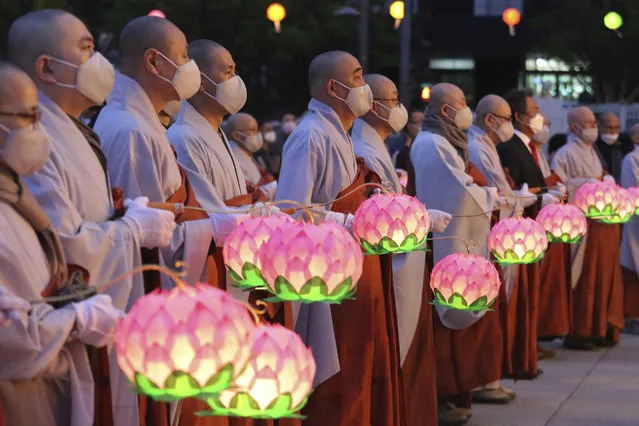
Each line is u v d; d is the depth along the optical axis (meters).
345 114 6.28
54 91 4.22
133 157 4.86
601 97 29.08
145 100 5.03
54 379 3.79
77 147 4.21
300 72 27.19
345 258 3.92
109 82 4.32
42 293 3.68
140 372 2.95
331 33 26.22
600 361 10.69
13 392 3.65
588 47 28.22
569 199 11.06
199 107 5.76
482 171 8.84
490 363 7.97
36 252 3.70
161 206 4.38
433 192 7.87
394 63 25.97
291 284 3.89
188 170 5.48
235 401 3.23
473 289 5.70
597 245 11.22
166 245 4.43
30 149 3.60
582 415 8.16
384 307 6.17
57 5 24.30
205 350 2.92
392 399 6.18
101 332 3.63
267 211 4.82
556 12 28.78
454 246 7.83
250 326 3.06
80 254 3.95
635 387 9.27
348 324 5.93
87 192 4.18
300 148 6.04
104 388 3.96
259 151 14.62
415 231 5.03
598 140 15.34
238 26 25.41
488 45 25.12
